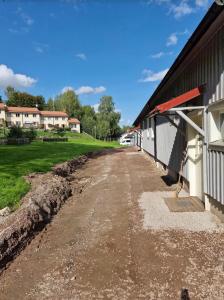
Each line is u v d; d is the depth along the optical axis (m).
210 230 5.89
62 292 3.94
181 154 10.18
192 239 5.47
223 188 6.03
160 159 15.43
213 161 6.64
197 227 6.09
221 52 5.88
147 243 5.38
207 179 7.11
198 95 7.33
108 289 3.96
